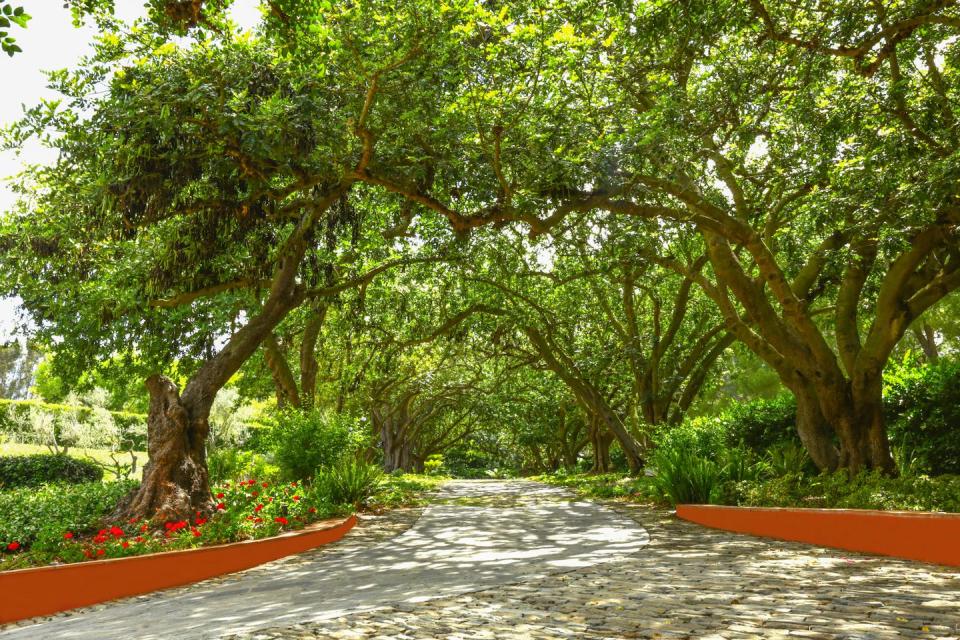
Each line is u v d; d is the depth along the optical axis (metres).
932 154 10.45
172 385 12.26
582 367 25.64
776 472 14.30
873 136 11.22
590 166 11.76
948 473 13.07
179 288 13.67
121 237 12.32
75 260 13.79
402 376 33.78
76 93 10.45
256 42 10.66
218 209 11.69
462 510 16.36
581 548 9.62
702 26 10.48
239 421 29.73
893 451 13.55
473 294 24.44
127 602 7.37
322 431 18.39
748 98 12.77
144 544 8.69
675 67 12.10
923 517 7.27
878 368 13.02
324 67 7.88
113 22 10.23
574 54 11.06
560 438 43.47
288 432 18.52
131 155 10.48
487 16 9.89
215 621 5.56
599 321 27.23
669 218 13.92
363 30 9.71
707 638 4.36
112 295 14.73
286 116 10.11
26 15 4.84
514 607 5.59
